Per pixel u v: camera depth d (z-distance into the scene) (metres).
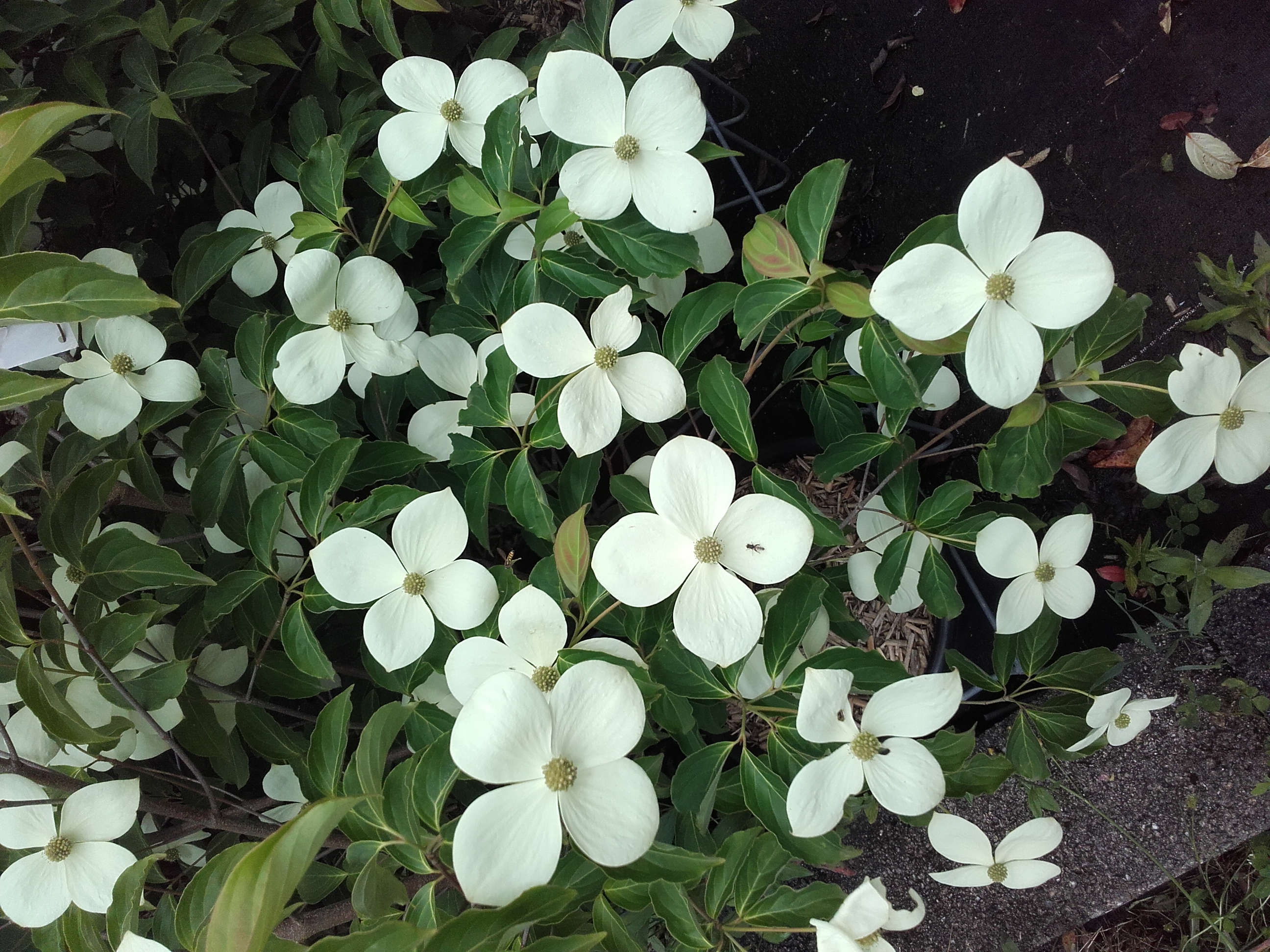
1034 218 0.43
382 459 0.56
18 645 0.50
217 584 0.53
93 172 0.61
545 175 0.56
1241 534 0.73
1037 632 0.58
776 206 0.94
